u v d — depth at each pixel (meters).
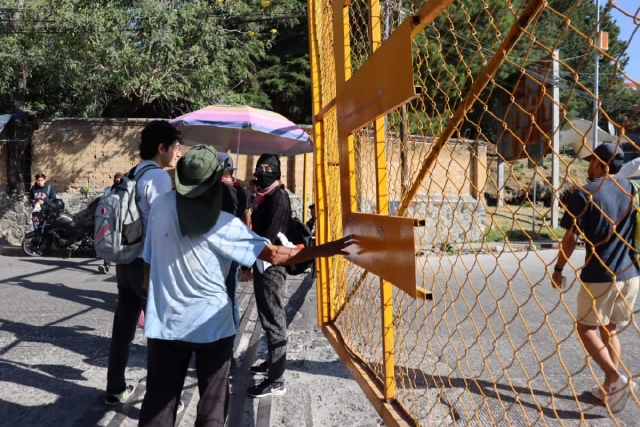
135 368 4.27
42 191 12.02
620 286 2.96
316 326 5.58
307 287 7.80
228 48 15.38
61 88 14.96
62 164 13.23
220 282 2.49
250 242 2.49
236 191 4.64
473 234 12.58
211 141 10.48
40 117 13.25
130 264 3.38
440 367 4.09
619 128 1.31
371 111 2.47
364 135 3.49
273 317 3.68
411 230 2.02
